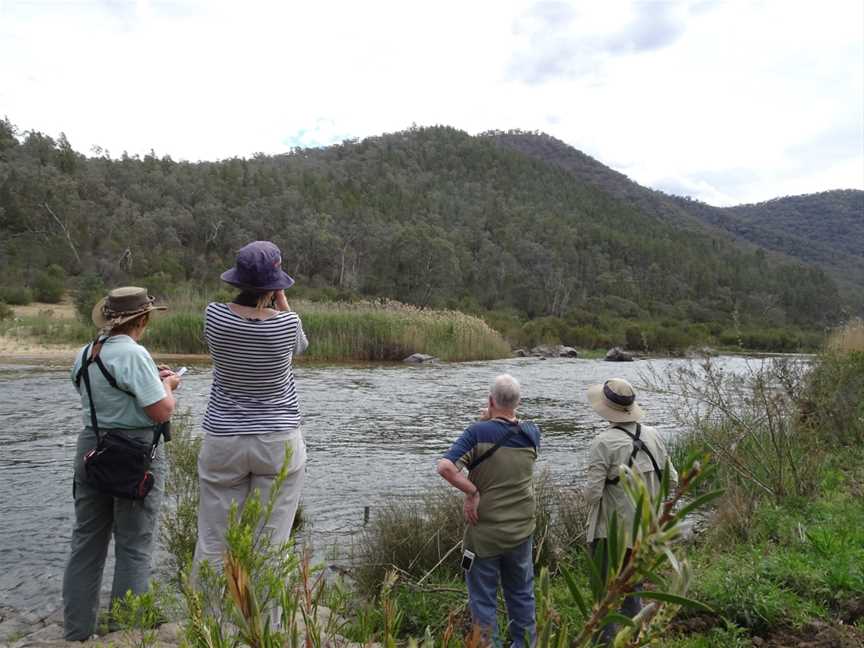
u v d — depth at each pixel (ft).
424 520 18.24
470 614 13.35
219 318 11.22
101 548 12.24
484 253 340.80
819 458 23.00
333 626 6.85
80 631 11.92
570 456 33.12
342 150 637.71
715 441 23.84
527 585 12.90
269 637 4.37
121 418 11.91
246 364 11.35
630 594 3.38
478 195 538.88
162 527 18.22
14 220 229.45
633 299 332.80
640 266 399.03
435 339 97.09
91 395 11.89
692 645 12.38
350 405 48.96
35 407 42.60
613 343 151.02
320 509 23.26
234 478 11.54
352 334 90.74
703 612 13.84
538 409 50.01
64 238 227.61
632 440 13.10
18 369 64.08
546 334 146.00
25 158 277.85
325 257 288.71
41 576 16.89
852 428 28.32
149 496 12.21
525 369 84.43
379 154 608.19
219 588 5.54
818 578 14.74
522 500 12.78
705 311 322.75
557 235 398.21
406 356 92.43
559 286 319.68
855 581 14.55
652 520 3.10
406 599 15.01
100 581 12.28
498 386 13.20
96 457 11.60
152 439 12.20
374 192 444.55
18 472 27.17
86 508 12.10
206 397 46.16
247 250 11.50
